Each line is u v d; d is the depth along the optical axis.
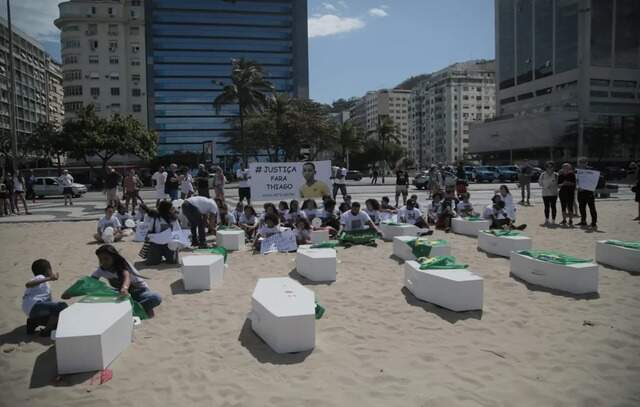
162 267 9.23
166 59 119.44
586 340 5.25
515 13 111.81
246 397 4.07
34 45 127.00
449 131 148.50
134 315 6.01
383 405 3.91
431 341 5.27
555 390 4.15
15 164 29.80
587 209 19.08
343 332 5.55
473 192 32.50
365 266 9.08
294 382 4.33
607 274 8.15
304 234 11.59
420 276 6.79
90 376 4.46
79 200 31.69
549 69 103.19
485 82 150.12
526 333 5.48
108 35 94.31
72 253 10.90
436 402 3.94
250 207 13.45
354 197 28.48
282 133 63.28
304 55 127.00
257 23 124.25
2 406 3.97
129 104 96.44
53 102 143.38
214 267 7.75
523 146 101.25
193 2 120.25
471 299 6.26
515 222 15.38
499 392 4.11
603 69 95.19
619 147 84.25
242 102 53.03
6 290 7.70
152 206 22.62
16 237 13.62
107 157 57.34
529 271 7.63
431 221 15.12
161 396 4.11
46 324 5.66
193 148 120.75
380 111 193.62
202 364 4.73
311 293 5.69
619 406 3.89
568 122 92.25
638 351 4.95
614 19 95.56
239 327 5.79
